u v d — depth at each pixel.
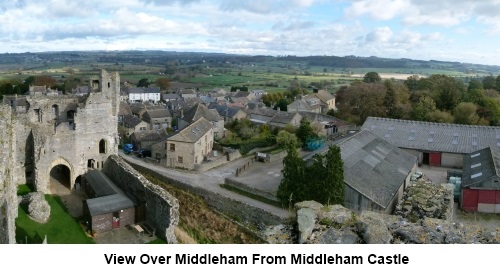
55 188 49.94
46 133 47.34
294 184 43.88
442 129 69.69
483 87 114.94
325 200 41.84
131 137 77.75
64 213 42.84
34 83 170.75
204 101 137.38
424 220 16.23
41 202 40.75
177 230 41.97
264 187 53.75
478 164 53.41
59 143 48.28
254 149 75.25
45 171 47.16
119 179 48.06
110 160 51.56
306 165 44.97
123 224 40.59
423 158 66.94
